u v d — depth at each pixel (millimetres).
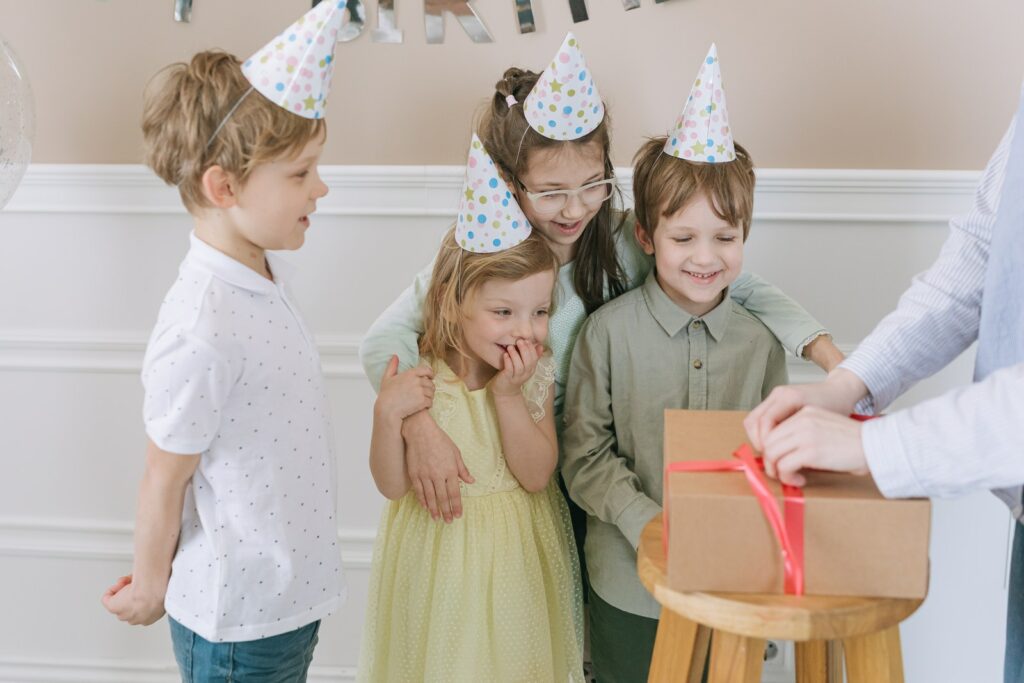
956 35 1665
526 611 1438
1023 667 1089
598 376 1483
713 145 1371
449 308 1406
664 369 1474
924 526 894
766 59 1690
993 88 1679
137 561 1223
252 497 1231
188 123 1159
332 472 1343
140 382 1841
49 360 1836
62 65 1741
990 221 1073
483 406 1444
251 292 1224
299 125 1179
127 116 1752
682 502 911
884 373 1072
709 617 910
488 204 1343
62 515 1892
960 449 861
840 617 892
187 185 1188
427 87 1728
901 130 1700
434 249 1772
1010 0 1649
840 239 1734
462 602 1427
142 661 1923
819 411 930
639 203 1466
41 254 1804
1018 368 876
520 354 1375
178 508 1210
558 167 1393
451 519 1413
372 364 1467
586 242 1521
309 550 1290
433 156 1750
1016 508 1001
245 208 1196
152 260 1798
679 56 1695
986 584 1812
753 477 932
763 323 1508
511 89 1466
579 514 1672
